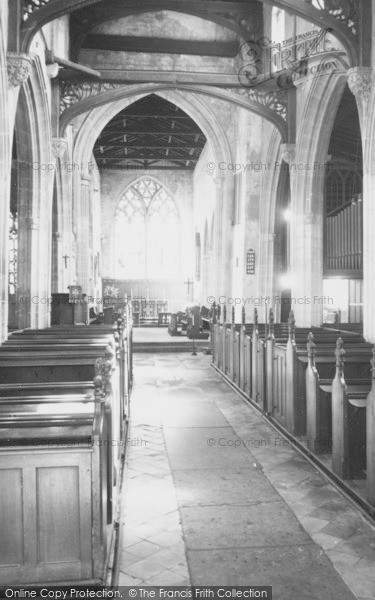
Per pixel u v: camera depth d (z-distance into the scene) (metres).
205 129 20.88
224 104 20.70
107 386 4.10
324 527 4.65
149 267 35.00
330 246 15.95
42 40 11.07
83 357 6.66
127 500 5.26
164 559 4.11
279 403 7.99
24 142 11.79
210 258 26.42
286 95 13.59
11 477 3.39
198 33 15.89
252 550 4.25
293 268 13.91
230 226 20.73
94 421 3.49
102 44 15.61
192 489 5.54
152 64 15.78
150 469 6.15
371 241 9.45
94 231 28.34
